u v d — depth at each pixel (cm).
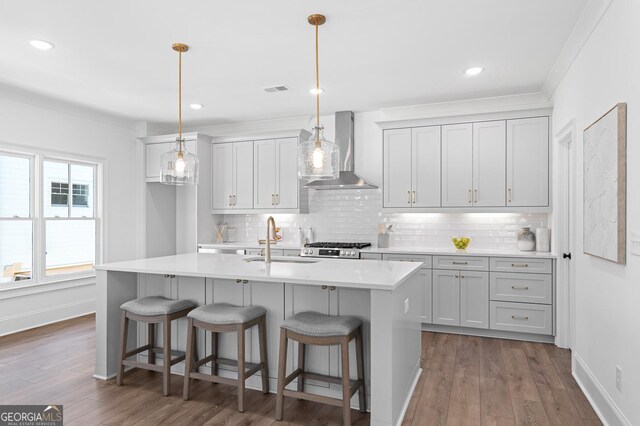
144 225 577
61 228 493
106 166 541
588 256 286
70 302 498
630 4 212
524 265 411
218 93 447
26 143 451
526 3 261
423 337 429
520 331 412
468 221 488
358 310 274
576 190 316
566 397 285
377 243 522
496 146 445
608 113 237
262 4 262
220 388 301
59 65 364
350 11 271
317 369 284
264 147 550
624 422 222
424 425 249
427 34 304
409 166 479
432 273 446
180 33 303
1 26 289
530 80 403
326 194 550
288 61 357
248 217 594
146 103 484
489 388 300
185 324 327
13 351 378
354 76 394
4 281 436
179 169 310
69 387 302
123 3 259
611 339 242
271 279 260
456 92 441
